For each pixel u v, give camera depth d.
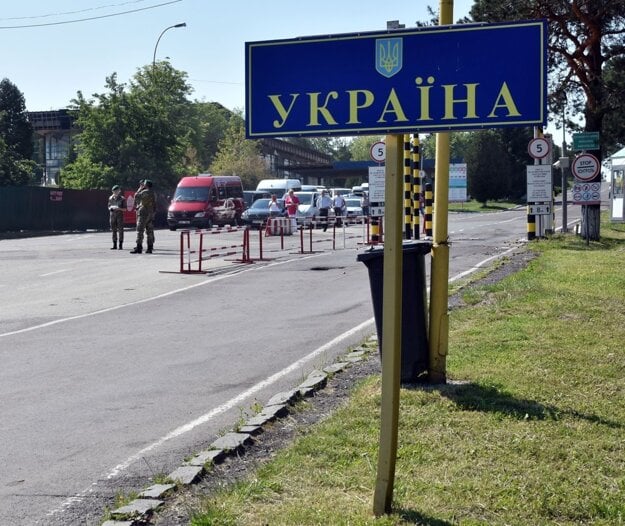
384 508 4.93
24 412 7.93
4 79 89.81
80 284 18.41
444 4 7.59
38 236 40.81
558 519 4.93
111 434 7.20
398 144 5.26
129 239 35.09
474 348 9.35
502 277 16.22
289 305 14.69
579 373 8.18
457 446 6.13
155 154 60.78
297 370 9.50
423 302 8.02
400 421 6.71
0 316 13.92
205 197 43.22
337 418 6.93
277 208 42.66
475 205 82.81
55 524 5.29
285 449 6.25
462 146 107.69
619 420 6.73
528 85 5.32
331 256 24.22
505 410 6.96
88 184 58.44
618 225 36.94
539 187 26.28
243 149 91.00
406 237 23.98
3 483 6.04
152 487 5.64
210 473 5.99
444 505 5.07
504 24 5.32
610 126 31.58
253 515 4.97
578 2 27.28
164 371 9.61
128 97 59.91
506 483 5.41
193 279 19.00
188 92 77.81
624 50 28.12
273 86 5.60
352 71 5.49
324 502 5.16
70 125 96.44
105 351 10.84
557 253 21.27
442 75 5.38
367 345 10.38
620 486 5.39
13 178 56.47
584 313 11.47
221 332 12.16
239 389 8.71
